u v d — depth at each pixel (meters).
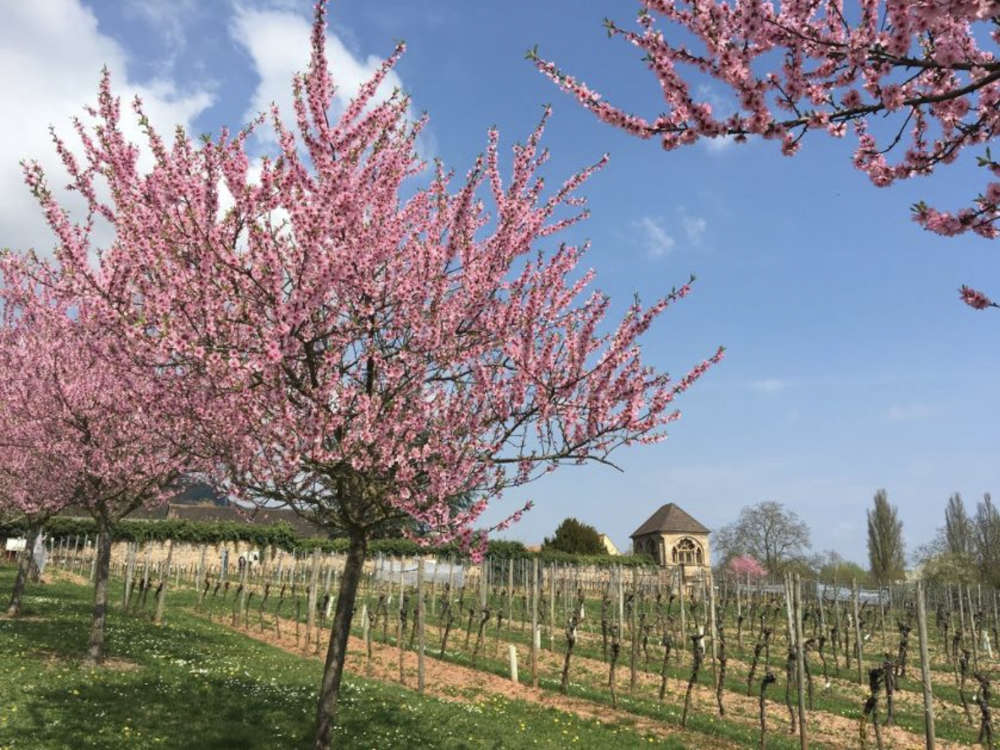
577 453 7.71
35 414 14.08
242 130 7.62
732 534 78.12
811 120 4.46
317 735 7.88
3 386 14.41
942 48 4.09
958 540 74.56
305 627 24.66
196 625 22.41
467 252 8.09
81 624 18.17
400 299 7.73
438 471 7.29
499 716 12.92
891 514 76.25
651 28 4.61
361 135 7.02
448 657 20.14
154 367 8.16
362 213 7.25
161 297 7.00
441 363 7.81
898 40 4.04
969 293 5.29
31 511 19.67
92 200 8.21
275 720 10.52
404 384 7.72
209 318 6.96
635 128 4.79
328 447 7.63
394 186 7.95
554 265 8.54
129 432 12.85
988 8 3.73
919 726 15.06
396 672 17.52
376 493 7.76
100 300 7.74
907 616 29.52
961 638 22.73
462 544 7.51
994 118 4.71
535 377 7.64
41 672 11.93
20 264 10.82
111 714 9.86
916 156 4.94
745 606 33.41
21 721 9.05
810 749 12.88
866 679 20.23
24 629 16.48
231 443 8.16
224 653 16.88
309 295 6.75
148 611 24.48
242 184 7.38
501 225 8.16
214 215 7.25
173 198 7.15
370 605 30.55
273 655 17.77
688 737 13.03
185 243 7.23
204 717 10.26
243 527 49.12
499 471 7.67
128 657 14.43
